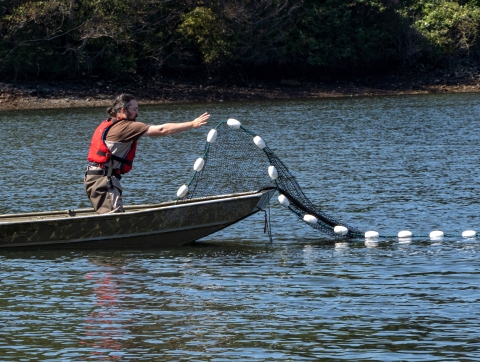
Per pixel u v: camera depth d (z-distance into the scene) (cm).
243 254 2120
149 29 8819
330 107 7450
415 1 10325
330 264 2000
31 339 1473
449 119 6141
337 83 9588
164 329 1521
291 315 1595
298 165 3809
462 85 9500
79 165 3881
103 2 8462
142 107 7756
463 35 10025
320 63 9519
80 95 8119
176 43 9056
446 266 1962
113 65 8575
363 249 2172
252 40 9319
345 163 3866
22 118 6550
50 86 8175
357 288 1780
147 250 2166
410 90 9362
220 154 3162
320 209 2736
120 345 1438
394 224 2505
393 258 2058
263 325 1538
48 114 6925
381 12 9875
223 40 9075
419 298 1700
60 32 8431
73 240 2153
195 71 9225
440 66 10062
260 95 8875
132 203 2892
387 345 1426
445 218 2583
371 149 4400
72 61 8406
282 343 1441
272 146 4588
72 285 1823
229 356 1380
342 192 3067
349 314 1598
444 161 3894
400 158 4022
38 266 1998
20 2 8262
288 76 9650
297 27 9725
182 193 2262
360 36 9756
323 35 9775
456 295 1716
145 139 4981
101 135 2116
